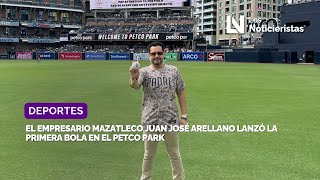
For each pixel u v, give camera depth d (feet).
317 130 34.19
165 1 264.31
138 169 22.85
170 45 272.10
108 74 108.17
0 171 22.44
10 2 293.64
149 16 286.05
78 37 273.13
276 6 469.16
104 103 50.37
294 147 28.22
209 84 79.41
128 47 274.98
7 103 50.44
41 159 24.95
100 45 279.90
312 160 24.91
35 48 309.42
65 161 24.52
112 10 281.13
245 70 132.36
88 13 338.13
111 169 22.86
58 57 256.32
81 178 21.24
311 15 199.31
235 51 217.15
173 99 17.80
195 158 25.30
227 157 25.54
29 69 134.10
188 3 261.65
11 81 84.69
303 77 100.01
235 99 55.57
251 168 23.16
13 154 26.12
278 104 50.60
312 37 199.41
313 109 46.29
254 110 45.39
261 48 215.10
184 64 185.88
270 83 82.17
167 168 23.16
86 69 134.51
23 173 22.09
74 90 66.64
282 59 198.70
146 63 186.91
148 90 17.56
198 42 272.72
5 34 295.89
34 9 309.22
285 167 23.40
